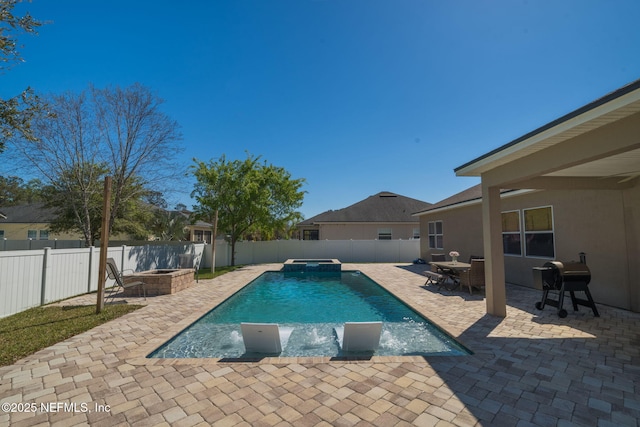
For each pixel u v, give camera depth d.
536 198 9.44
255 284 12.42
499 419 2.80
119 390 3.38
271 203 18.36
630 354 4.32
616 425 2.71
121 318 6.53
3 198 19.25
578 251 7.98
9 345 4.69
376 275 13.51
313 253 21.00
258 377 3.70
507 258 10.77
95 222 18.62
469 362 4.09
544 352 4.41
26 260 7.23
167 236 23.64
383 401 3.13
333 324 6.72
